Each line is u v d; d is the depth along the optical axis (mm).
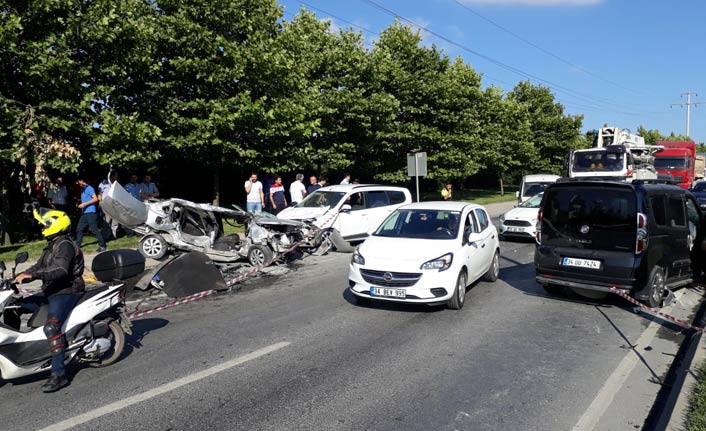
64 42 11922
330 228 12828
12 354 4773
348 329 6660
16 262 5012
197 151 16844
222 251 11195
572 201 7906
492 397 4613
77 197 15023
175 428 4055
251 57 15953
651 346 6035
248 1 17219
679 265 8312
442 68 30031
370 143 22844
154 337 6387
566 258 7852
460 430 4016
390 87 24984
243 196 25000
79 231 12391
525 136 41656
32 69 11398
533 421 4156
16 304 5016
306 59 20828
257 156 17734
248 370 5254
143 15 15617
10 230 15062
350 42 22062
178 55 16016
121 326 5578
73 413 4336
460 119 29453
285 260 11836
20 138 11570
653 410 4363
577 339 6277
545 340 6230
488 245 9250
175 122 15562
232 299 8391
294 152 18594
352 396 4629
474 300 8250
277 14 18422
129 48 13617
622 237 7465
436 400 4543
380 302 8094
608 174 21422
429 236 8188
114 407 4430
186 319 7195
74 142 13734
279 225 11555
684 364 5188
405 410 4348
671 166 32062
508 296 8531
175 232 11172
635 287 7398
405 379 5016
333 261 12023
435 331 6574
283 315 7367
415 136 26438
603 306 7891
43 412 4367
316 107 19422
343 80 20984
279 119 17031
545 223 8125
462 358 5598
